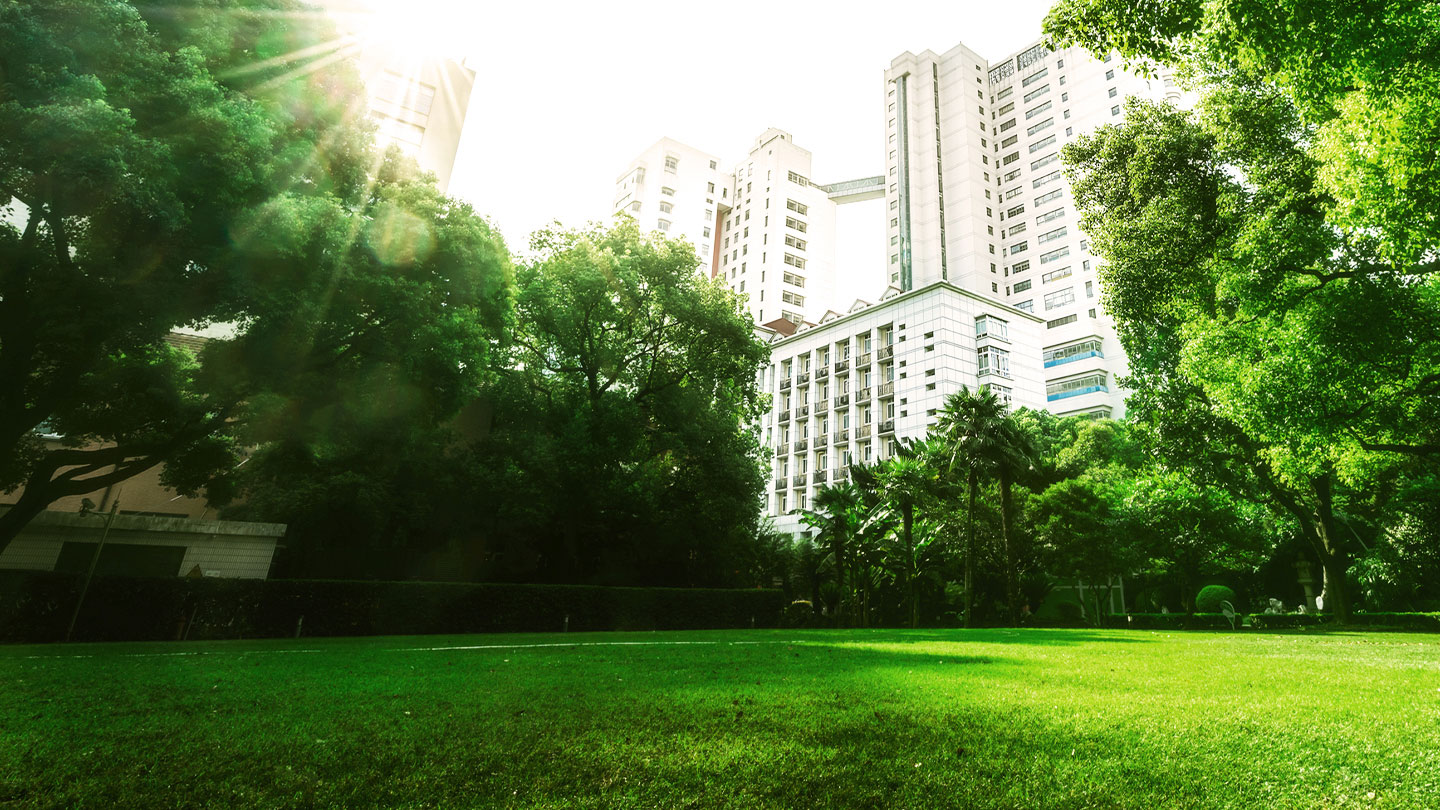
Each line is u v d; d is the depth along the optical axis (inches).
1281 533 1184.2
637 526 1080.2
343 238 529.0
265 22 536.7
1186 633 791.7
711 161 3890.3
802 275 3644.2
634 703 208.1
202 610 655.8
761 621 1128.8
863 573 1226.6
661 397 1144.2
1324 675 287.7
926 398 2034.9
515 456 991.0
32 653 434.9
